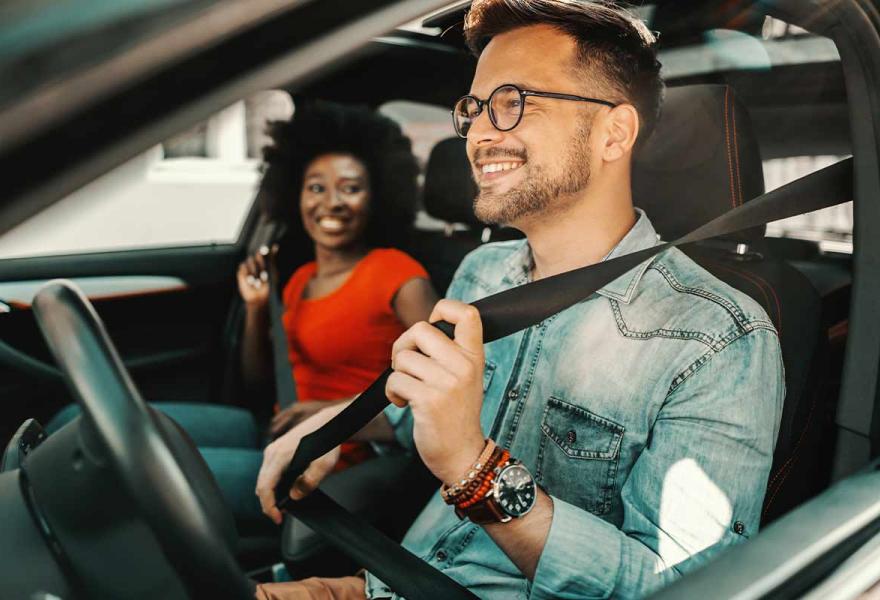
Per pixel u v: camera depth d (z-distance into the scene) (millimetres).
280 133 1990
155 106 414
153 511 550
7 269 2242
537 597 970
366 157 1897
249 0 437
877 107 998
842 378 1060
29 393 2121
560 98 1139
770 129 1926
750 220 967
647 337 1120
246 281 2182
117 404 551
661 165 1384
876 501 762
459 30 1885
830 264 1950
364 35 516
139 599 658
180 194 2605
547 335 1200
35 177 382
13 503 691
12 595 637
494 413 1238
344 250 1913
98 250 2443
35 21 378
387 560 1063
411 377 897
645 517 1015
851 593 637
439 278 2135
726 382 1051
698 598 560
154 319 2408
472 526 1167
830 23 975
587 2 1172
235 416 1975
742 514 1019
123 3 402
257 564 1561
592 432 1131
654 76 1213
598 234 1216
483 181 1202
